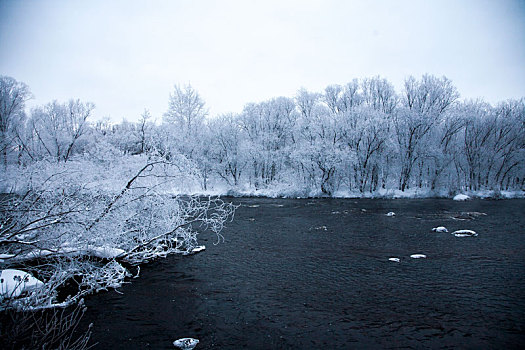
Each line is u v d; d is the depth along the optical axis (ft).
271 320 24.89
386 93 160.25
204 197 127.03
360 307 27.20
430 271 36.68
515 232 57.82
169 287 31.83
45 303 25.48
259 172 164.14
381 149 142.00
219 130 160.66
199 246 48.01
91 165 36.78
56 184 30.50
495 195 125.08
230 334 22.70
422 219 73.67
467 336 22.30
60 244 29.43
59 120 144.25
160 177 37.83
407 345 21.16
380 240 52.65
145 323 24.22
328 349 20.71
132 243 40.11
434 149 136.26
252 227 64.64
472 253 44.01
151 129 126.11
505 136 150.30
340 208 96.27
